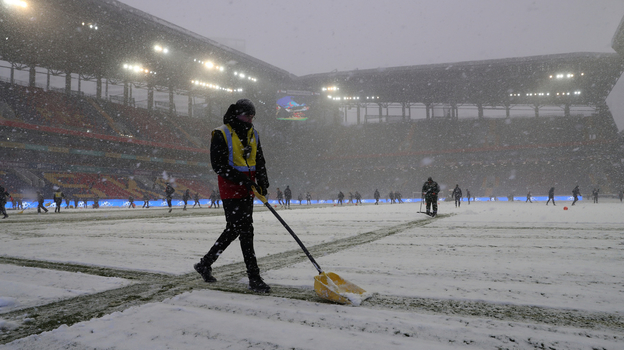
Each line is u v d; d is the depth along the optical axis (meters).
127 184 44.16
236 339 1.54
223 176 2.45
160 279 2.74
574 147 57.41
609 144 56.47
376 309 1.93
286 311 1.88
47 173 38.81
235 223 2.44
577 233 5.55
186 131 56.25
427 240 4.91
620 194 37.16
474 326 1.65
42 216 14.77
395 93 68.62
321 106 73.19
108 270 3.09
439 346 1.44
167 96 119.62
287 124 71.50
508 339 1.50
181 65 51.22
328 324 1.70
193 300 2.12
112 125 47.03
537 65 57.59
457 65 59.88
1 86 41.41
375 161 63.66
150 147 48.22
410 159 62.12
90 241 5.10
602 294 2.17
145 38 43.91
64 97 46.56
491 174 58.91
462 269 2.95
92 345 1.51
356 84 67.56
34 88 44.47
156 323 1.74
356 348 1.43
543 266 3.04
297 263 3.29
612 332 1.57
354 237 5.39
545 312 1.85
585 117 63.59
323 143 69.75
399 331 1.60
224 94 62.66
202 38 49.44
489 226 6.95
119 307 2.04
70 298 2.23
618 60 55.41
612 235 5.20
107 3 37.94
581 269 2.90
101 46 42.09
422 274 2.78
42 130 38.03
